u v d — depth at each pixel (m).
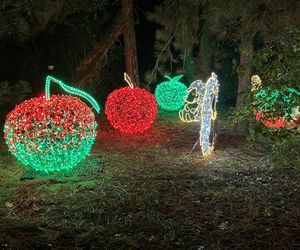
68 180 6.94
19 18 9.04
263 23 7.88
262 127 5.69
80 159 7.32
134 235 5.02
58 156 6.92
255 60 5.77
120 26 12.41
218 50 13.07
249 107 5.86
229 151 8.73
